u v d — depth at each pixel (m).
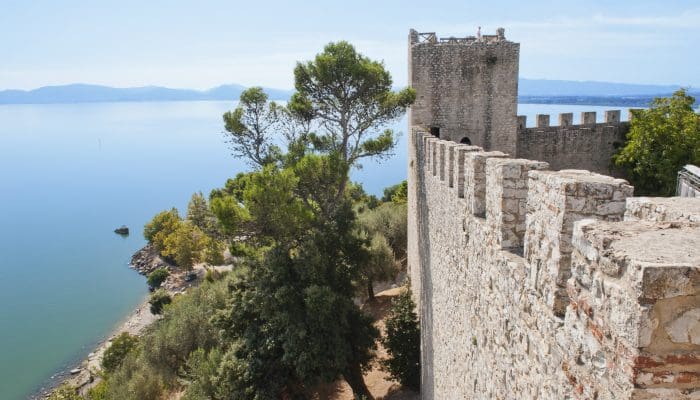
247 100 23.58
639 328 2.89
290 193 20.33
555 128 26.84
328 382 20.03
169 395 27.53
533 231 5.35
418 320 20.72
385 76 22.86
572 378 4.09
